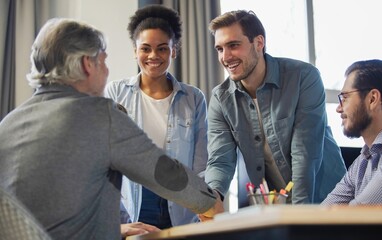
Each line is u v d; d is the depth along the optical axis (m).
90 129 1.42
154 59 2.40
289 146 2.32
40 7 3.25
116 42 3.26
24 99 3.05
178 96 2.49
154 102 2.46
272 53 4.03
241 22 2.30
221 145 2.40
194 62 3.44
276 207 0.94
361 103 2.06
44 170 1.37
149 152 1.47
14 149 1.42
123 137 1.44
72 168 1.38
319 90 2.36
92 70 1.53
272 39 4.04
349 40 4.21
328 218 0.86
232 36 2.28
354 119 2.07
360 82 2.06
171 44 2.45
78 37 1.51
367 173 2.07
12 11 3.16
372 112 2.05
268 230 0.96
